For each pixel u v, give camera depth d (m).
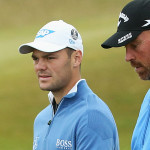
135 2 13.05
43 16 154.38
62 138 15.07
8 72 82.44
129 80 70.81
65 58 15.40
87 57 82.56
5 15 155.50
